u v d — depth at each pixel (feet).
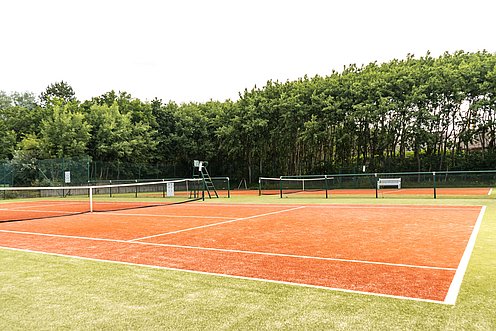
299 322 11.73
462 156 112.68
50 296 14.82
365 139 119.65
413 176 92.79
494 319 11.69
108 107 136.05
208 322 11.91
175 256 21.88
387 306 12.97
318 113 119.75
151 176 126.52
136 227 35.14
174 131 146.30
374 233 29.17
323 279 16.53
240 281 16.43
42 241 28.30
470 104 106.83
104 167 110.22
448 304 13.07
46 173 103.71
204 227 34.14
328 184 99.40
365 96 113.09
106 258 21.71
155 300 14.10
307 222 36.78
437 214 41.60
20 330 11.59
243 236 28.68
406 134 111.55
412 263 19.21
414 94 104.94
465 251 21.80
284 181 110.73
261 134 130.41
